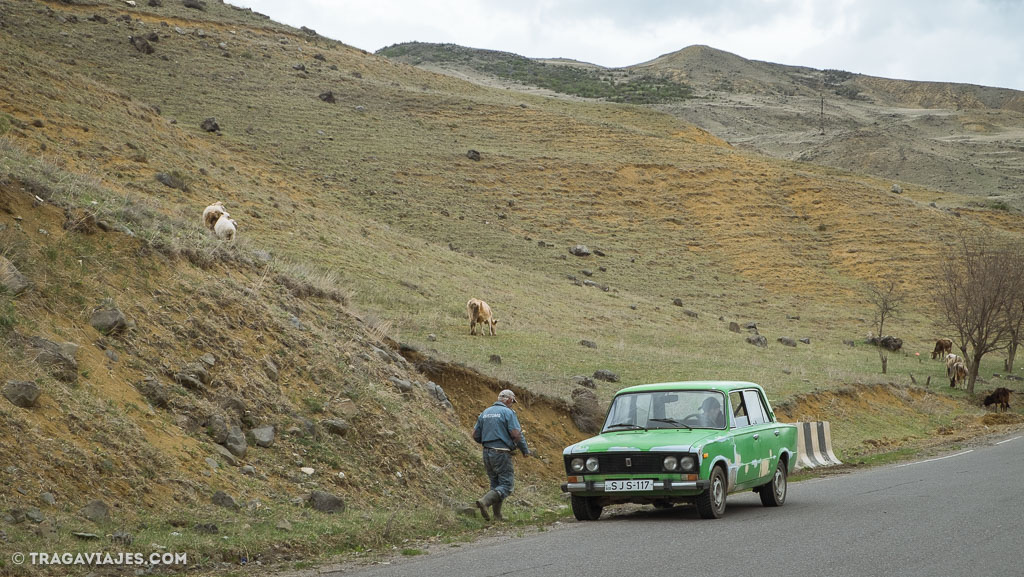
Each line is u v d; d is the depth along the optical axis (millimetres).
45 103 36406
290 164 58125
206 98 69062
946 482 12883
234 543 7516
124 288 11672
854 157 170875
